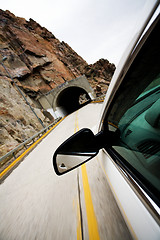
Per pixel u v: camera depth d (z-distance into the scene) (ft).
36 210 7.30
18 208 8.29
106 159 5.08
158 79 2.56
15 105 50.06
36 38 164.04
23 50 115.03
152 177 2.35
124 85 2.99
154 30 1.78
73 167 3.98
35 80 104.73
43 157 17.70
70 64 204.03
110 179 4.24
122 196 3.25
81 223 5.24
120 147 4.00
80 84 99.66
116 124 4.25
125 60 2.56
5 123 35.47
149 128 2.92
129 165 3.27
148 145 2.79
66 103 124.88
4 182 14.10
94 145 4.20
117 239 4.09
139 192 2.53
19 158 21.97
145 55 2.17
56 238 5.10
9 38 118.93
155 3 1.59
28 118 53.06
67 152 3.82
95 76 211.41
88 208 5.82
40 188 9.60
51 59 142.20
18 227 6.62
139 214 2.41
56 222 5.86
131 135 3.53
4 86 53.88
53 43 211.00
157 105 2.75
